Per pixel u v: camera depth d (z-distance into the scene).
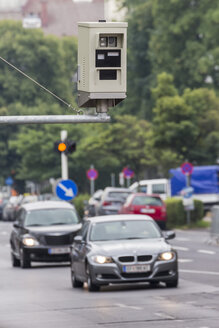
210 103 113.12
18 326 29.22
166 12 155.50
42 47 180.25
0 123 22.16
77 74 21.20
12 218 141.62
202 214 99.56
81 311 33.00
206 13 151.25
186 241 77.19
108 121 21.53
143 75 175.88
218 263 54.38
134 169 137.38
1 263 62.66
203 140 112.06
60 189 75.38
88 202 118.81
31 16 196.75
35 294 40.41
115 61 20.83
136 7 176.88
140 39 174.62
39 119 22.25
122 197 106.88
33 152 159.50
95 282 40.03
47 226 58.81
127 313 31.89
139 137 135.12
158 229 42.69
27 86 165.62
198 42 152.25
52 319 30.89
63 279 48.47
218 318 29.95
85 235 42.75
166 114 110.12
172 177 120.56
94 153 136.38
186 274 47.50
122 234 42.12
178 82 156.50
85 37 20.91
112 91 20.83
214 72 150.62
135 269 39.91
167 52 157.00
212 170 120.38
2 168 184.75
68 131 154.75
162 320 29.73
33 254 57.22
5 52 180.62
